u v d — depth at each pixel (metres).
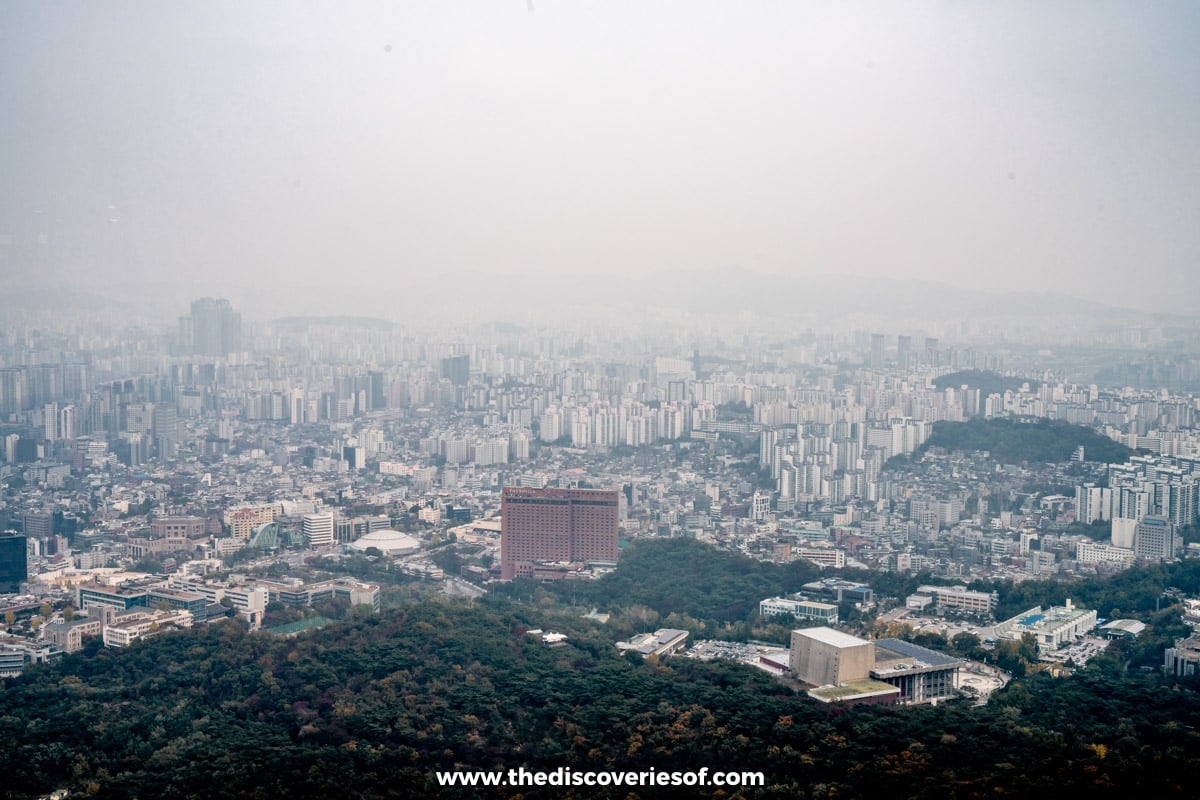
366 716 161.38
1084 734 155.00
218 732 159.75
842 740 149.88
